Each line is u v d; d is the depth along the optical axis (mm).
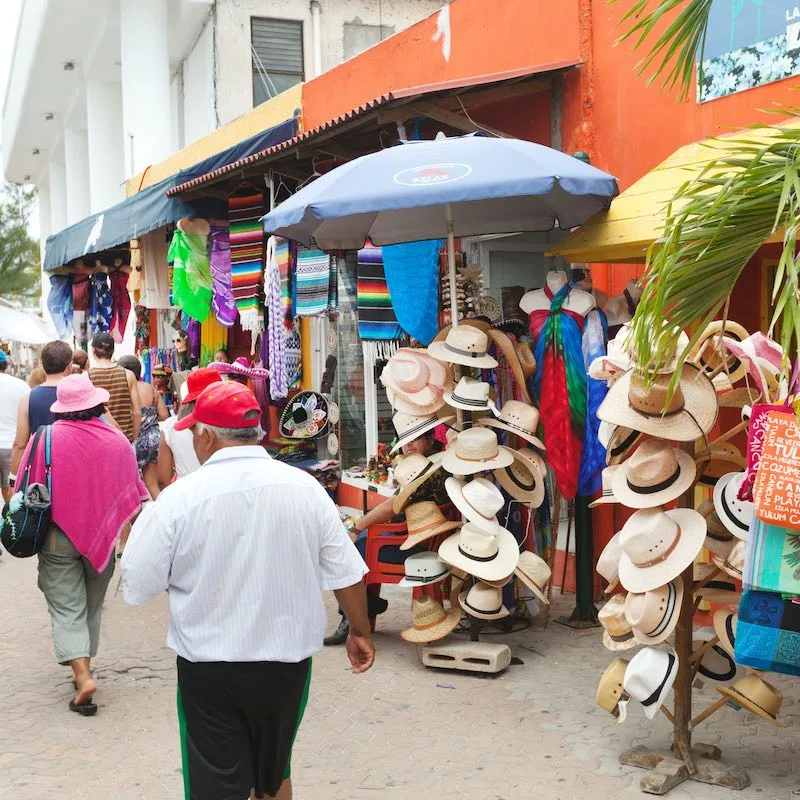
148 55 16922
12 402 9492
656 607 3961
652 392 3918
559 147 7207
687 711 4215
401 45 8945
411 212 6512
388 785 4234
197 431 3172
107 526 5305
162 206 9938
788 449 3535
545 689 5355
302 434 9586
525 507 6434
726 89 5957
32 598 8023
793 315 2930
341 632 6332
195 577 3023
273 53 16781
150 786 4348
